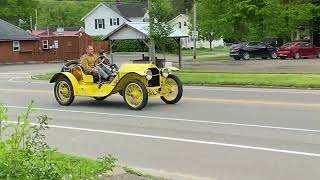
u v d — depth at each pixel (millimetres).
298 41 50062
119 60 52000
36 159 7492
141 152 9617
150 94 16234
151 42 34438
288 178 7605
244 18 49500
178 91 16625
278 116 13531
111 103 17500
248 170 8125
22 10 90500
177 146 10039
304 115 13625
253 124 12336
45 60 60312
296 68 33750
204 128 11953
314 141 10164
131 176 7590
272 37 54250
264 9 48250
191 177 7836
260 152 9312
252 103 16531
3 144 6461
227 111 14742
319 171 7945
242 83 23547
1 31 57062
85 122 13414
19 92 22359
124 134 11500
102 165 7938
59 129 12344
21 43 58406
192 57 57938
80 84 17156
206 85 24312
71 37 62594
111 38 37188
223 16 50938
